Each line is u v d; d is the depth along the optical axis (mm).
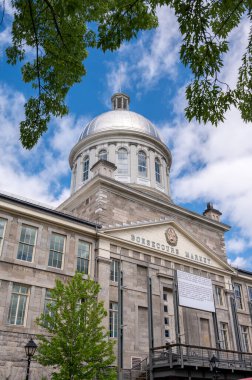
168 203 36375
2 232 24984
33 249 25906
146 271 30953
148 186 41781
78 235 28453
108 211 31641
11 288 23656
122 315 27344
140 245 31000
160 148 47188
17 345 22328
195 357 25438
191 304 28797
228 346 33719
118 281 27203
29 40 10883
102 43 10047
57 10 9719
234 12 8750
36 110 11133
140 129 46562
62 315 20562
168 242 33594
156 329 28953
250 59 9297
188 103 9398
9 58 11234
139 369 26016
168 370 24234
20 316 23469
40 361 19781
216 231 40656
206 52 8680
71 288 21562
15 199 25938
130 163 43188
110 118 48125
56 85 11336
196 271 34625
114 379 20578
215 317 30109
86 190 33688
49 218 27172
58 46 10992
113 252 29391
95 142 45375
